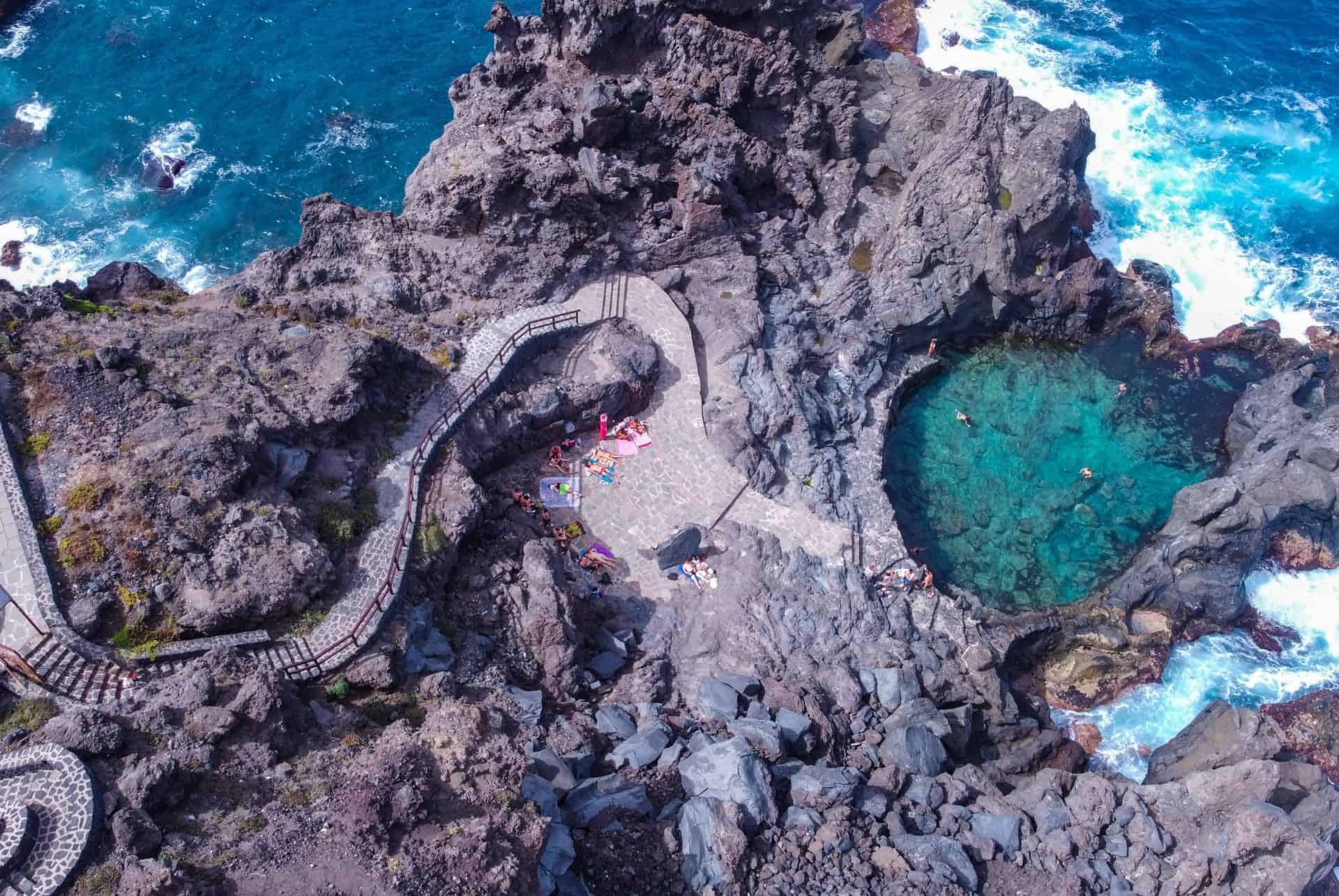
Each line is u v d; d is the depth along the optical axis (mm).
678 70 59312
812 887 33594
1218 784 39625
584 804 34156
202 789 29359
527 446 49969
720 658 44125
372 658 36000
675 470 49969
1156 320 65625
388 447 44062
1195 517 52500
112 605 33906
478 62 80188
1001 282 59438
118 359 40156
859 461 54781
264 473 39156
